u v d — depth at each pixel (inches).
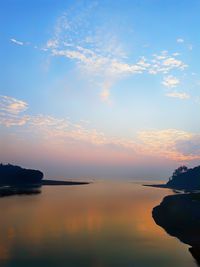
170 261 1346.0
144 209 3125.0
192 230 1953.7
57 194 5467.5
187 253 1467.8
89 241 1683.1
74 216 2583.7
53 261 1339.8
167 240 1707.7
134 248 1552.7
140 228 2054.6
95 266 1278.3
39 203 3710.6
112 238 1758.1
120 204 3651.6
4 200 4106.8
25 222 2262.6
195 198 4126.5
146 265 1306.6
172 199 3951.8
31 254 1434.5
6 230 1958.7
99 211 2942.9
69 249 1524.4
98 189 7436.0
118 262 1336.1
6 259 1363.2
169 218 2434.8
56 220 2359.7
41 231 1934.1
